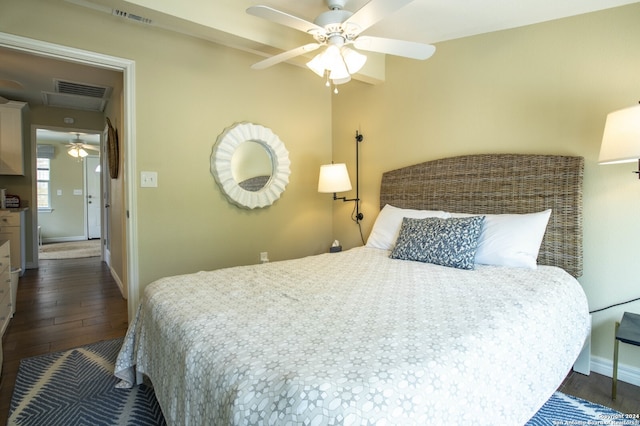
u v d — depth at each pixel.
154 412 1.84
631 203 2.06
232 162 3.08
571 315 1.79
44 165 7.85
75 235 8.20
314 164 3.74
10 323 3.06
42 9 2.19
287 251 3.55
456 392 1.01
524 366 1.34
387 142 3.32
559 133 2.30
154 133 2.68
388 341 1.14
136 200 2.63
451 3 2.20
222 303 1.57
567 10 2.20
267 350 1.11
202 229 2.96
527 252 2.19
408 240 2.52
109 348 2.59
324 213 3.86
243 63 3.15
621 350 2.13
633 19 2.02
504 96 2.54
